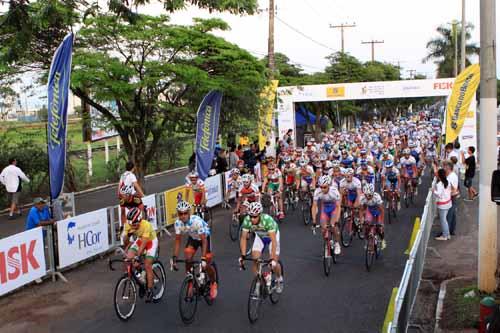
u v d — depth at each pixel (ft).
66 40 35.04
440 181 39.91
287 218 51.24
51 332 25.07
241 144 80.64
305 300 28.50
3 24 32.24
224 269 34.76
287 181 54.54
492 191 20.44
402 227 46.44
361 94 91.61
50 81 34.96
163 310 27.48
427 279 30.50
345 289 30.25
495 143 25.72
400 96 89.86
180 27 53.16
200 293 26.63
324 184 33.30
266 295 26.53
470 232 42.09
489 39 25.46
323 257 36.04
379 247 36.58
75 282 32.78
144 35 48.32
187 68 49.83
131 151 56.39
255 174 63.62
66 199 42.86
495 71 25.58
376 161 67.00
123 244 27.09
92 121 54.08
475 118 83.51
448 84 88.17
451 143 57.06
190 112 56.34
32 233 31.71
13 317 27.14
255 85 59.16
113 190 72.54
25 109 67.87
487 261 26.27
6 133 63.93
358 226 40.93
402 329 18.38
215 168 65.62
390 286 30.60
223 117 64.18
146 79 47.44
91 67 45.80
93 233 37.42
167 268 35.65
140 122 54.49
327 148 88.07
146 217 42.45
